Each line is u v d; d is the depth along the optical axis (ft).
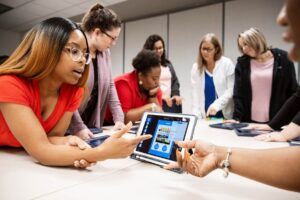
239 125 4.68
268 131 4.10
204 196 1.71
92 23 4.33
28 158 2.51
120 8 12.09
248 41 5.49
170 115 2.62
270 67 5.58
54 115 2.83
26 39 2.42
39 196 1.62
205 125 5.04
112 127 4.88
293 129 3.45
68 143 2.49
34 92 2.48
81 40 2.44
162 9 12.20
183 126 2.42
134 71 5.41
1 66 2.41
